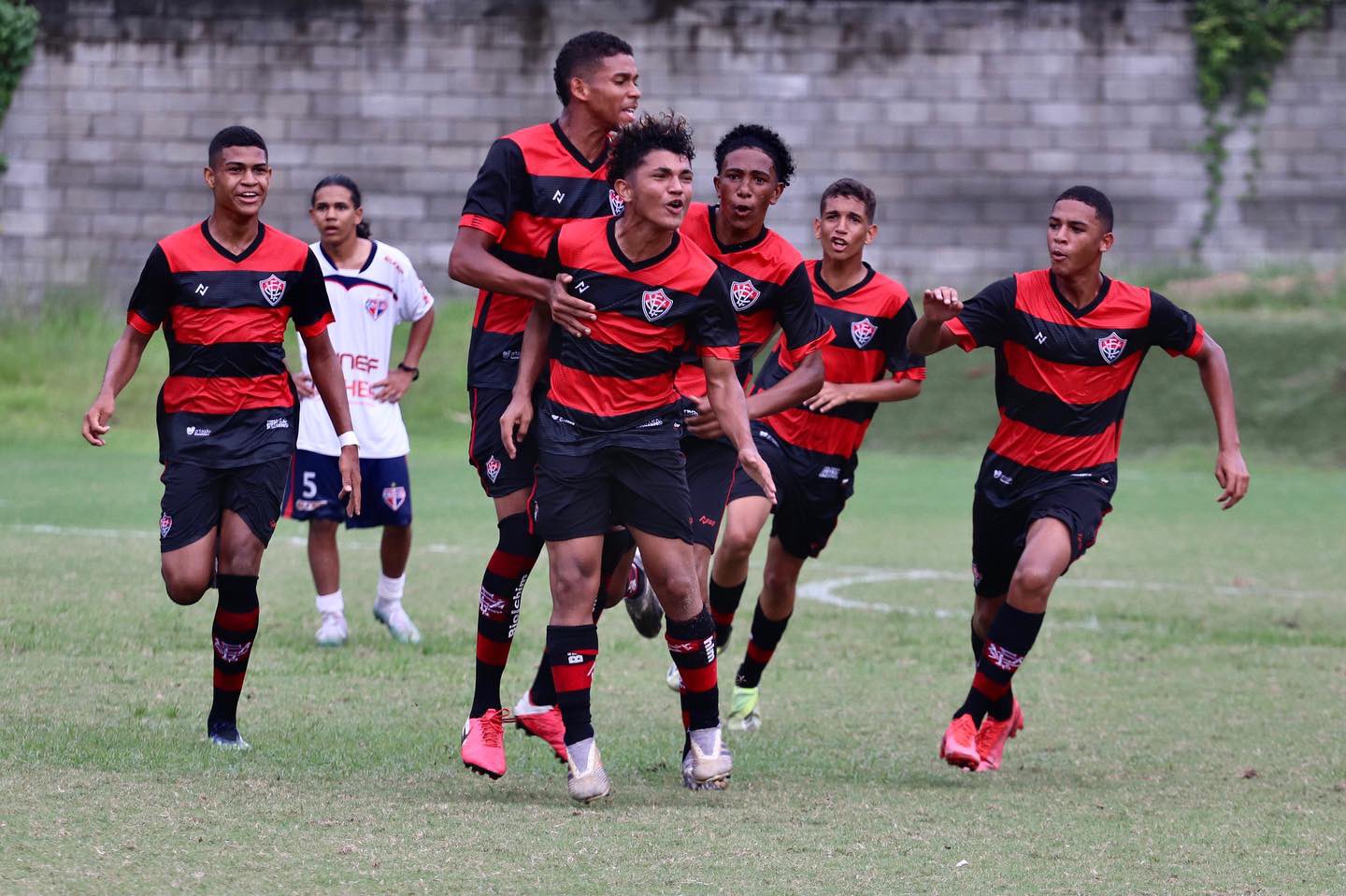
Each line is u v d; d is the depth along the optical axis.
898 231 87.38
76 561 36.34
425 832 14.99
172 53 85.19
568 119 18.95
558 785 18.00
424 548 42.53
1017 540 20.78
